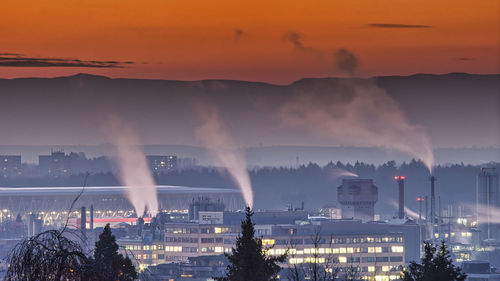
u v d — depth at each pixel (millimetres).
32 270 130875
